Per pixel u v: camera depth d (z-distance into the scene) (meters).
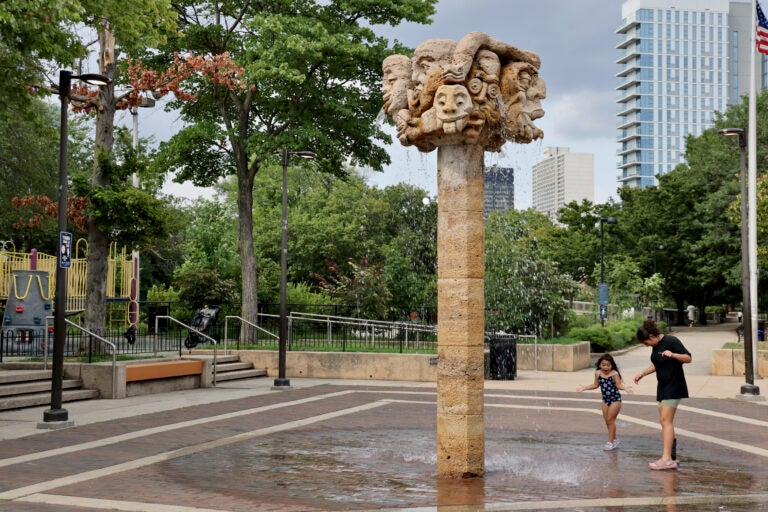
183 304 33.31
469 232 8.90
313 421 13.49
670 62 166.25
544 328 28.67
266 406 15.66
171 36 24.75
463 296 8.84
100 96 20.19
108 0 16.66
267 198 51.38
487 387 19.33
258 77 23.30
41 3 14.31
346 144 27.62
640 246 59.94
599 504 7.39
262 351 23.19
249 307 26.22
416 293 30.55
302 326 28.00
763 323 33.38
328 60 25.22
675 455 9.71
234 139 26.61
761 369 22.19
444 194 9.03
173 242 49.03
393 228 44.09
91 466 9.45
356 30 25.00
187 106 26.88
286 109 25.97
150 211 19.72
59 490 8.11
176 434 11.98
